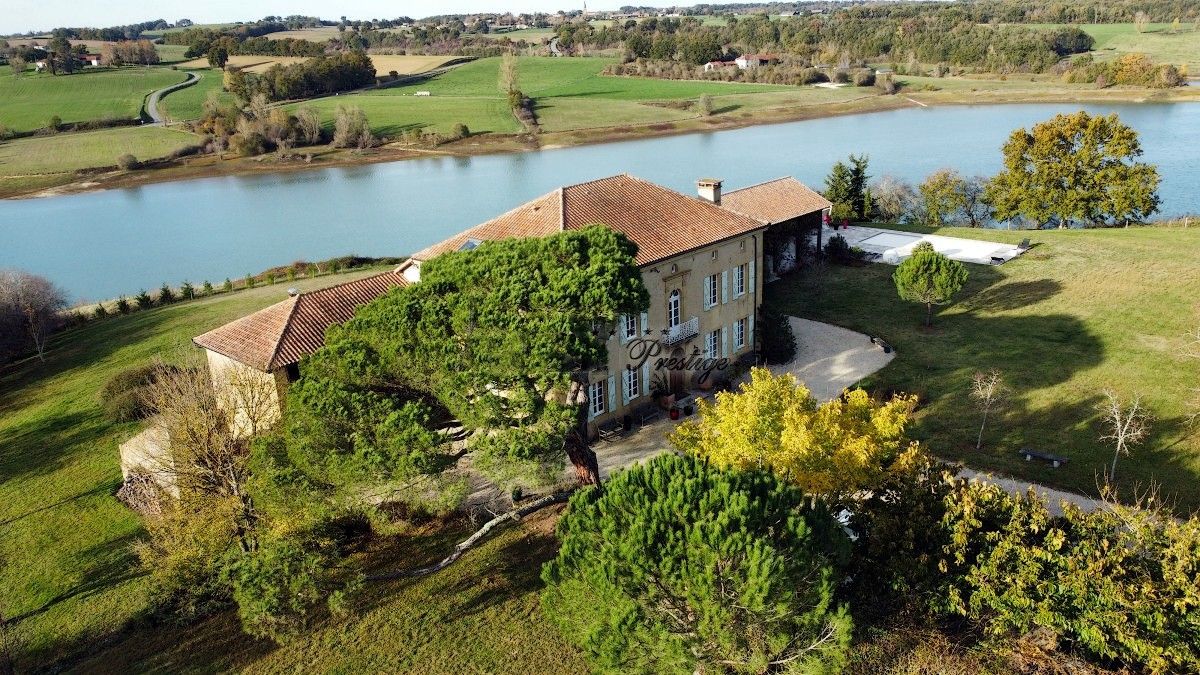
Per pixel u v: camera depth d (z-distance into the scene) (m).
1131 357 44.00
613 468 37.19
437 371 26.52
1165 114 140.12
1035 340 47.66
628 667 18.89
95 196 127.44
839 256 65.94
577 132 158.12
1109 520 22.48
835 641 19.59
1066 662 22.02
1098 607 20.67
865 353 48.09
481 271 28.73
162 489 34.34
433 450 25.48
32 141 152.88
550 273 28.47
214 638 27.81
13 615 30.58
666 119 167.38
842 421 27.17
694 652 19.25
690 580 18.38
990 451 35.94
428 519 33.59
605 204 43.03
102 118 164.00
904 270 50.09
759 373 27.56
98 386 50.31
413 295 28.42
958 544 22.16
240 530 29.97
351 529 32.75
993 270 61.28
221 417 31.97
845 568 23.92
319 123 159.88
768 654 19.72
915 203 86.19
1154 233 68.81
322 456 25.91
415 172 137.38
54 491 39.38
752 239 46.72
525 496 35.00
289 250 95.25
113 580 32.09
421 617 27.89
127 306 69.44
